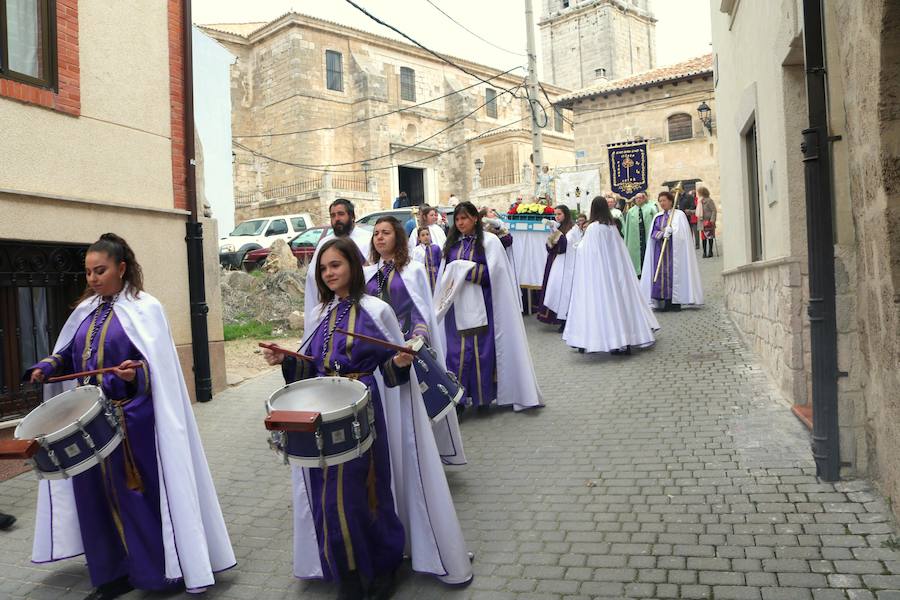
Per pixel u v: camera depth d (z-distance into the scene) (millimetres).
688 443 5688
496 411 7242
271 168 40938
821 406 4691
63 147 6707
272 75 40719
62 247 6785
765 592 3506
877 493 4402
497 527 4566
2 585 4238
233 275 14992
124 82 7406
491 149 43969
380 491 3852
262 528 4879
